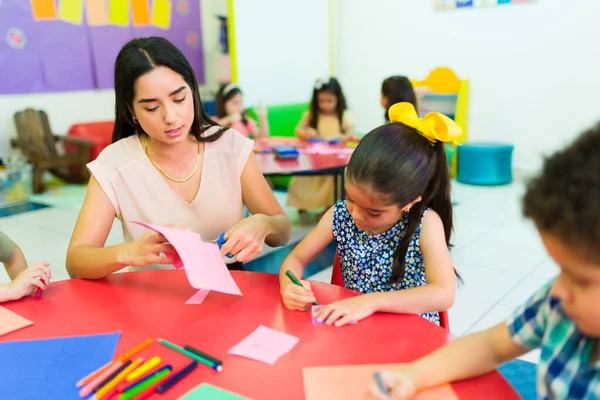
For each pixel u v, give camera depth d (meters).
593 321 0.57
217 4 5.45
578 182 0.52
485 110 4.61
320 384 0.75
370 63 5.24
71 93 4.68
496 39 4.43
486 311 2.17
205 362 0.81
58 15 4.45
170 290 1.09
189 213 1.37
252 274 1.17
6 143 4.39
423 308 1.00
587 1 3.96
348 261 1.25
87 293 1.08
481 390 0.74
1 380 0.79
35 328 0.94
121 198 1.33
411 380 0.73
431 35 4.79
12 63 4.27
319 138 3.52
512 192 4.11
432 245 1.11
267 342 0.87
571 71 4.14
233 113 3.89
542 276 2.51
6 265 1.41
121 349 0.86
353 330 0.91
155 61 1.13
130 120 1.33
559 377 0.67
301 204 3.52
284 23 4.89
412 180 1.01
